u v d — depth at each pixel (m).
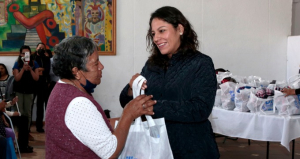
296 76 3.65
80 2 6.08
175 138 1.58
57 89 1.34
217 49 6.52
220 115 3.27
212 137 1.64
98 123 1.27
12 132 3.28
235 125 3.13
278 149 4.54
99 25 6.13
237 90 3.20
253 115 3.01
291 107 2.92
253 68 6.68
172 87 1.60
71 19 6.07
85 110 1.26
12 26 5.96
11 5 5.93
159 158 1.50
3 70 5.41
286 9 6.68
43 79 5.36
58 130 1.27
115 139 1.32
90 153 1.30
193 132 1.58
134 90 1.58
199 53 1.62
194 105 1.49
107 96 6.26
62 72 1.33
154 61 1.70
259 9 6.61
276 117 2.89
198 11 6.41
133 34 6.26
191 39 1.63
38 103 5.45
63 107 1.27
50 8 6.02
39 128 5.52
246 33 6.60
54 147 1.30
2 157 2.40
